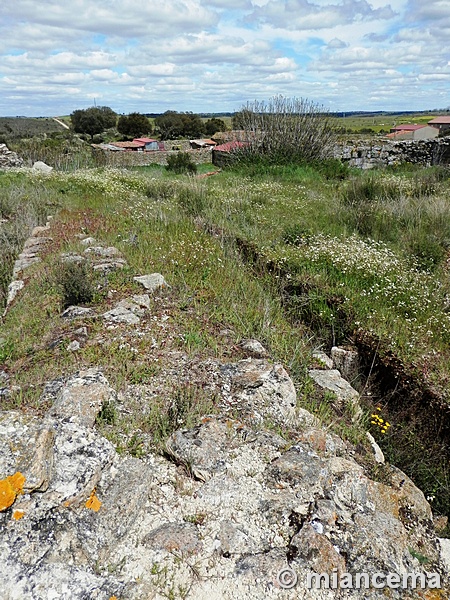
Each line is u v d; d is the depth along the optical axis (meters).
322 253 6.32
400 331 4.51
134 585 1.84
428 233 7.44
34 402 3.03
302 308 5.41
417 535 2.45
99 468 2.27
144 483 2.34
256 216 8.60
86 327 4.16
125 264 5.82
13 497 1.97
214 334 4.27
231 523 2.21
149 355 3.74
